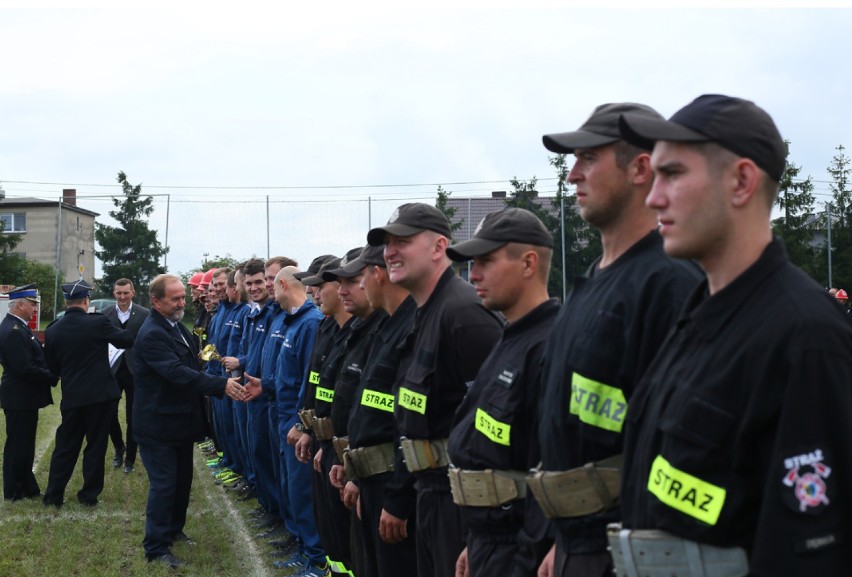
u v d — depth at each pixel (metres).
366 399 4.36
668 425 1.97
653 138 1.96
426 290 3.95
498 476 3.08
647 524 2.05
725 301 1.94
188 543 7.41
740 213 1.94
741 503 1.85
